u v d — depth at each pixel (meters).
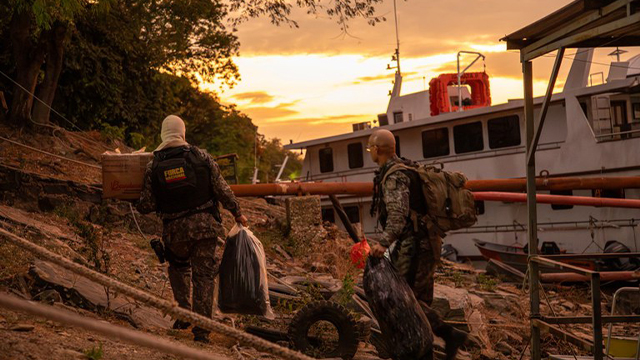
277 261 11.05
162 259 5.74
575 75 20.55
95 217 10.44
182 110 46.69
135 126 26.09
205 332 5.57
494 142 20.77
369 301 4.89
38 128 15.72
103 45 24.06
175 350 2.68
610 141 18.50
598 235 18.77
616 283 16.73
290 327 5.93
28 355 3.80
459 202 4.93
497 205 20.48
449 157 21.61
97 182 13.07
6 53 20.53
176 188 5.57
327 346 6.02
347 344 5.96
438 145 21.97
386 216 5.00
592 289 4.92
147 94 26.94
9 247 6.73
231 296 5.84
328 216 25.08
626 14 5.62
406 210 4.82
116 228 10.43
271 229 12.89
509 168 20.39
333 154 25.20
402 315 4.74
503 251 19.03
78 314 5.46
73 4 12.98
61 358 3.90
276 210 16.94
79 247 8.40
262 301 5.89
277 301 7.48
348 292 7.23
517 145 20.36
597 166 18.64
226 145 54.12
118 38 24.19
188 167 5.61
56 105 22.98
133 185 7.29
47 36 16.25
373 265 4.88
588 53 20.55
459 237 21.08
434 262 4.94
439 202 4.88
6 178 10.43
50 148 15.02
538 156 19.64
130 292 3.20
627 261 17.88
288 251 12.00
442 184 4.92
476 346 8.08
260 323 6.64
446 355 5.02
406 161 5.11
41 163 13.16
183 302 5.82
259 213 15.04
